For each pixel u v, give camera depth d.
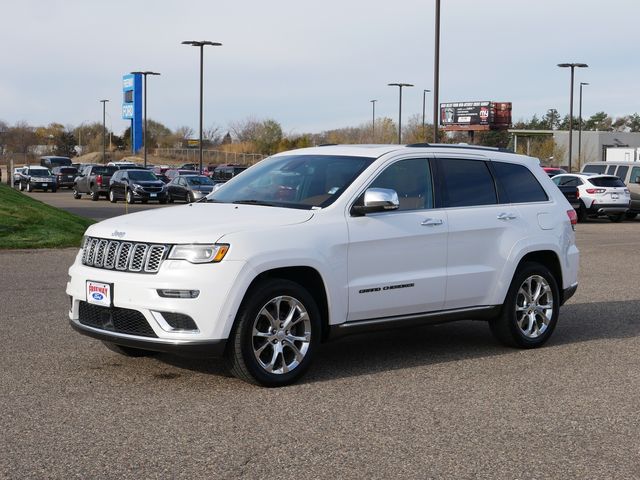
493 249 8.23
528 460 5.21
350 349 8.45
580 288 12.95
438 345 8.69
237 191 7.90
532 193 8.81
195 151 108.62
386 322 7.54
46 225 19.56
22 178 57.69
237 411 6.15
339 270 7.13
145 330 6.62
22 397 6.43
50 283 12.54
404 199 7.70
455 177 8.19
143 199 42.06
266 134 102.56
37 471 4.89
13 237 17.94
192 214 7.19
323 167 7.77
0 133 140.75
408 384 7.02
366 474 4.93
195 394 6.58
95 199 45.59
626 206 30.77
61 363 7.52
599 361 8.01
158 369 7.36
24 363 7.50
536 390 6.89
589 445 5.52
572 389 6.94
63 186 59.97
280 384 6.85
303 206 7.32
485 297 8.21
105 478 4.80
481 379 7.23
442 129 91.56
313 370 7.47
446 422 5.96
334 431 5.72
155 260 6.59
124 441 5.44
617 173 33.09
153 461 5.09
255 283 6.74
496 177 8.54
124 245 6.78
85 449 5.28
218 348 6.54
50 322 9.44
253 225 6.80
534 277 8.58
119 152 122.94
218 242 6.54
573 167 81.44
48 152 135.00
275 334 6.80
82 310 7.11
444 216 7.88
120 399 6.41
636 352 8.44
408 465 5.09
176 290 6.46
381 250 7.41
